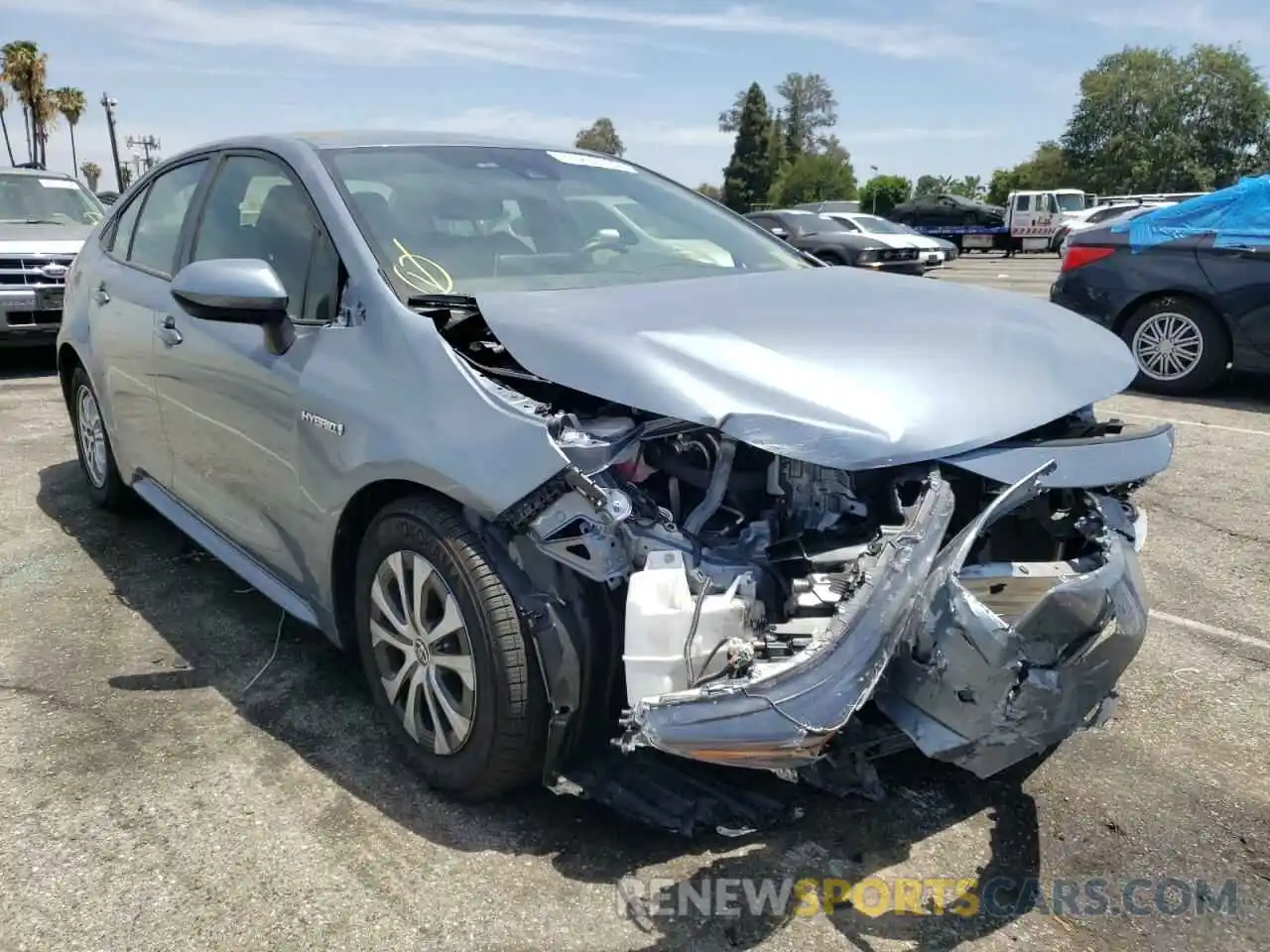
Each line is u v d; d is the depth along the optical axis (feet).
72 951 7.30
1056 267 84.48
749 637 7.38
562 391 8.70
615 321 8.60
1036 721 7.12
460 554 8.21
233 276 9.50
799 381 7.88
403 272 9.70
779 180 260.21
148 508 16.58
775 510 8.23
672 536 7.82
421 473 8.36
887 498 7.89
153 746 9.88
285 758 9.68
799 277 10.93
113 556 14.85
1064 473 8.03
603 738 8.45
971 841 8.58
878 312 9.42
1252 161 204.13
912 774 9.45
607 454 7.76
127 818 8.77
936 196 112.68
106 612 12.98
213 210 12.44
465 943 7.39
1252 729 10.38
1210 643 12.29
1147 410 24.34
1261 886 8.13
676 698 6.95
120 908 7.72
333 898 7.82
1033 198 105.09
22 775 9.39
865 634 6.95
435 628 8.68
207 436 11.73
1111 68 210.59
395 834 8.56
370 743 9.93
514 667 8.08
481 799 8.84
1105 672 7.45
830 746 7.64
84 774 9.41
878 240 62.75
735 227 13.16
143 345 13.15
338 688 11.02
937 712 7.16
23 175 32.42
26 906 7.73
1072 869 8.29
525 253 10.69
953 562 7.12
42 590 13.65
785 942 7.43
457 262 10.13
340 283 9.87
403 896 7.84
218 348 11.14
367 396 8.95
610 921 7.60
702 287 10.09
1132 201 77.82
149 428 13.50
